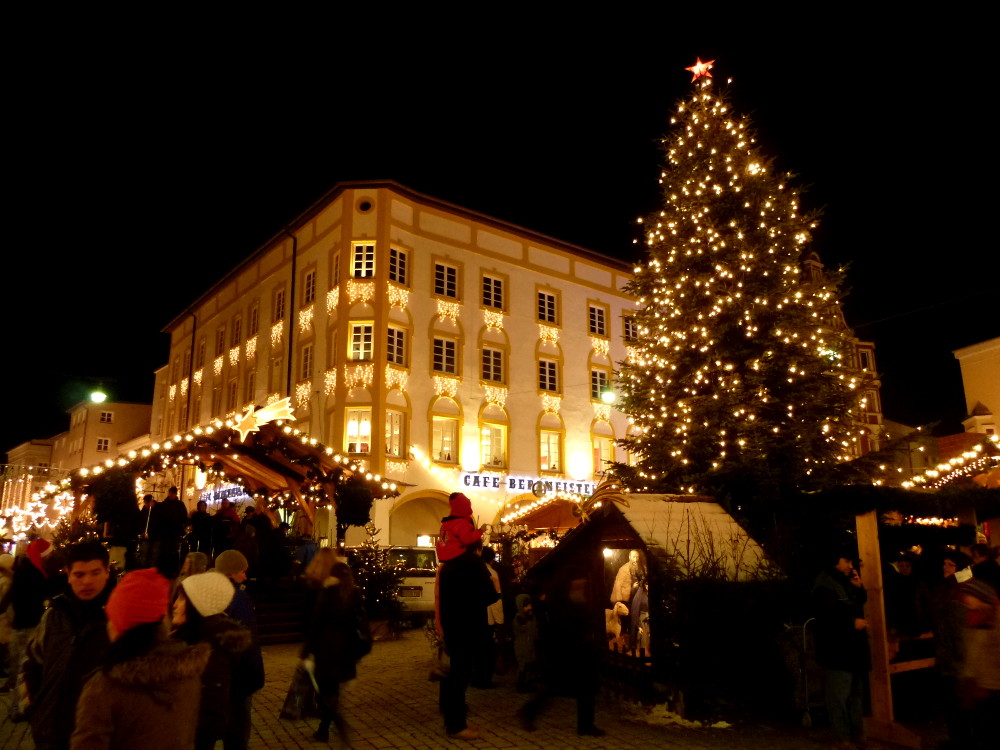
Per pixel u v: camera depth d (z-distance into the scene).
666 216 18.02
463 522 7.67
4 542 20.09
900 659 9.03
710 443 15.50
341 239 28.88
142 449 17.50
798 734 7.65
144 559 15.41
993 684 6.04
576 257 35.16
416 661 12.36
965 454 14.64
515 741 7.31
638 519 9.41
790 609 8.59
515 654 10.14
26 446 63.50
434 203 30.53
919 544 10.02
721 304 16.31
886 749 7.30
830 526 9.79
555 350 33.25
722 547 9.16
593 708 7.55
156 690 2.88
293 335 31.23
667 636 8.50
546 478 31.41
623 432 34.75
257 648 5.48
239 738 5.26
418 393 28.48
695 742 7.31
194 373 41.06
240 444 18.62
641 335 18.75
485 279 31.70
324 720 7.22
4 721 8.00
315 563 7.22
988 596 6.20
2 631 9.02
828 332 16.47
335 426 27.22
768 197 17.34
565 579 7.83
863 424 17.02
